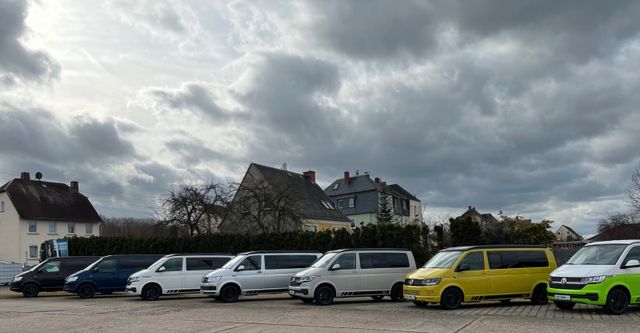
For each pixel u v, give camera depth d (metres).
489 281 18.53
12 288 28.59
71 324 15.42
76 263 29.75
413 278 18.70
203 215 47.12
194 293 27.72
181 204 45.75
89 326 14.93
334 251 22.06
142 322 15.66
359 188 86.06
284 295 26.83
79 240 43.12
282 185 52.47
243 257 23.56
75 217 72.00
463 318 15.30
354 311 17.80
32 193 69.62
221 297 22.78
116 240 41.66
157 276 24.72
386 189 81.69
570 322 13.98
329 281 20.91
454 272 18.27
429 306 19.36
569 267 16.66
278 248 35.19
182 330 13.84
